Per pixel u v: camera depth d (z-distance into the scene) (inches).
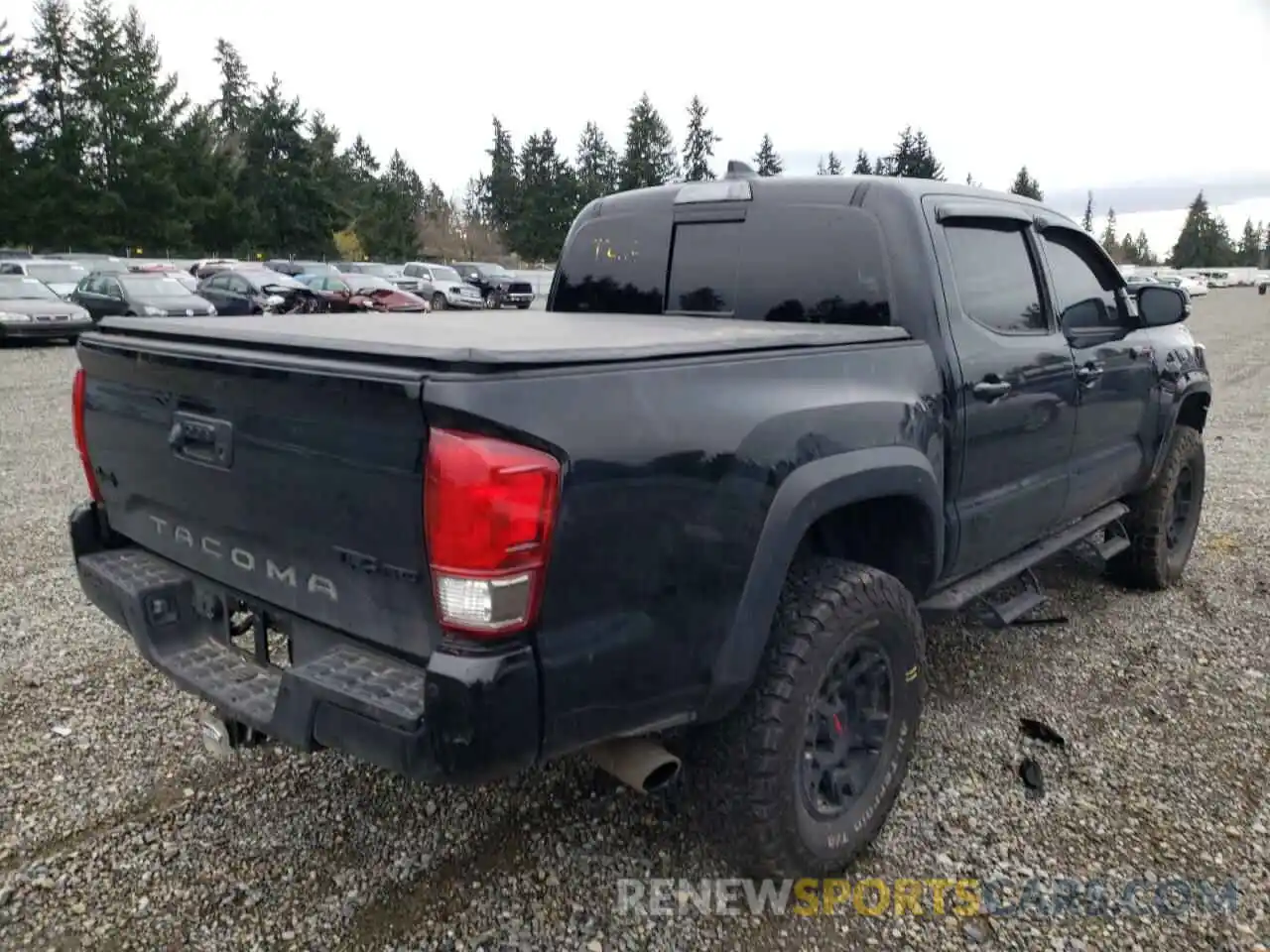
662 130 3009.4
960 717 145.7
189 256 2213.3
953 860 111.6
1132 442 175.2
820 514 97.3
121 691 152.3
